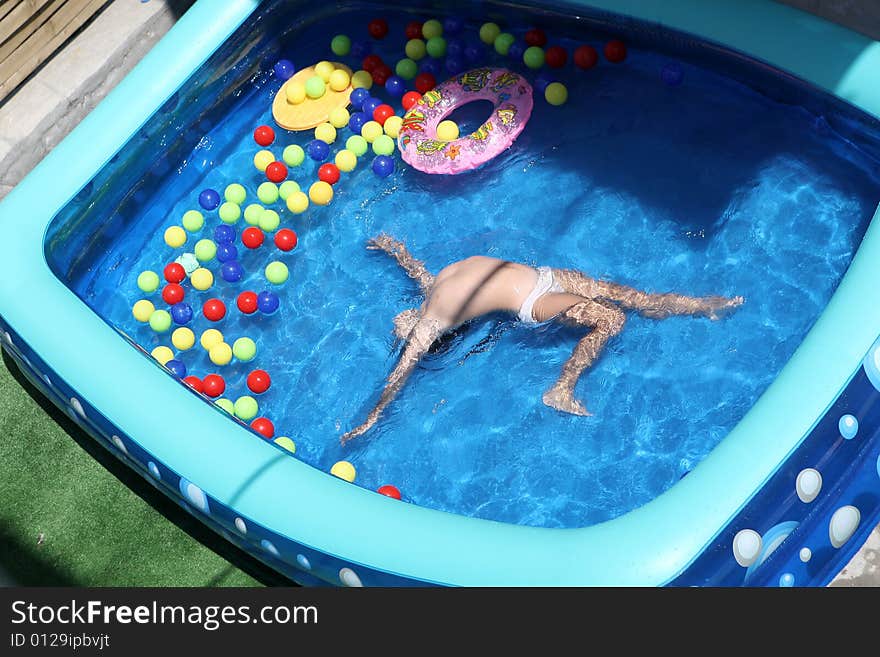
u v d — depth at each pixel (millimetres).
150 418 4477
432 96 5910
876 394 4066
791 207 5188
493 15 6180
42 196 5398
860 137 5035
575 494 4727
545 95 5840
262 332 5488
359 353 5297
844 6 5660
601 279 5207
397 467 4938
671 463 4715
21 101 6184
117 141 5609
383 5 6445
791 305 4961
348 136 6086
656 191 5441
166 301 5574
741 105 5516
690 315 5027
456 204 5664
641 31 5668
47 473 5121
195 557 4754
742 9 5332
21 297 4957
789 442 3881
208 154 6090
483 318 5109
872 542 4219
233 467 4277
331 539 4027
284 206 5875
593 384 4953
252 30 6141
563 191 5570
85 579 4762
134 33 6398
